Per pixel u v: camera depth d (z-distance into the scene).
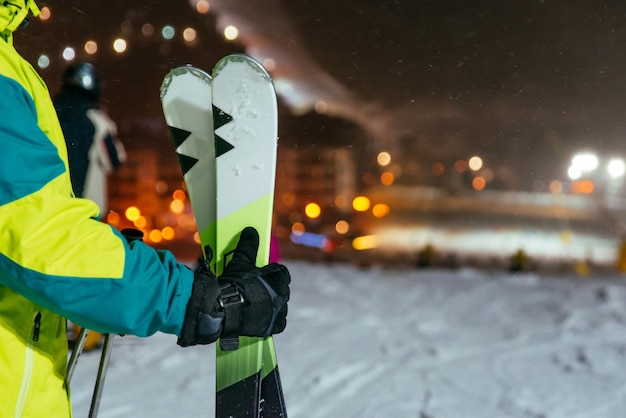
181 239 20.08
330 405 4.09
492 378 4.69
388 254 20.33
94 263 1.20
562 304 7.36
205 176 1.81
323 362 4.99
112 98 17.06
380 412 3.98
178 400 4.04
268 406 1.66
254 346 1.61
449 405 4.11
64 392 1.39
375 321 6.47
